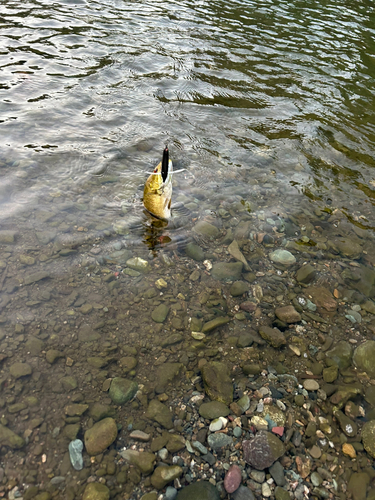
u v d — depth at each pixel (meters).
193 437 2.57
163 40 8.37
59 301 3.27
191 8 10.43
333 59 8.34
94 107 5.95
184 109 6.22
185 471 2.41
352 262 4.05
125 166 4.86
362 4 12.09
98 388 2.75
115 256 3.74
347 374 3.08
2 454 2.35
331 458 2.56
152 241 3.95
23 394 2.63
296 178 5.13
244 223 4.36
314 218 4.57
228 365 3.04
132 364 2.93
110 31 8.52
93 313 3.23
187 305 3.44
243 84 7.09
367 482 2.44
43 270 3.49
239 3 11.23
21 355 2.85
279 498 2.33
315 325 3.44
